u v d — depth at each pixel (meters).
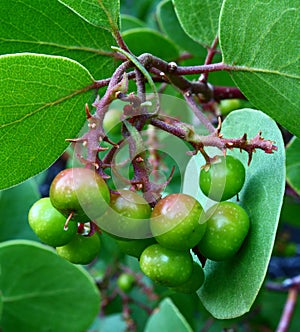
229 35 0.10
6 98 0.10
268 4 0.10
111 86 0.09
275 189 0.10
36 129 0.10
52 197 0.09
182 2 0.13
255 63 0.10
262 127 0.10
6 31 0.12
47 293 0.17
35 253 0.16
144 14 0.25
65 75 0.10
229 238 0.09
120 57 0.12
